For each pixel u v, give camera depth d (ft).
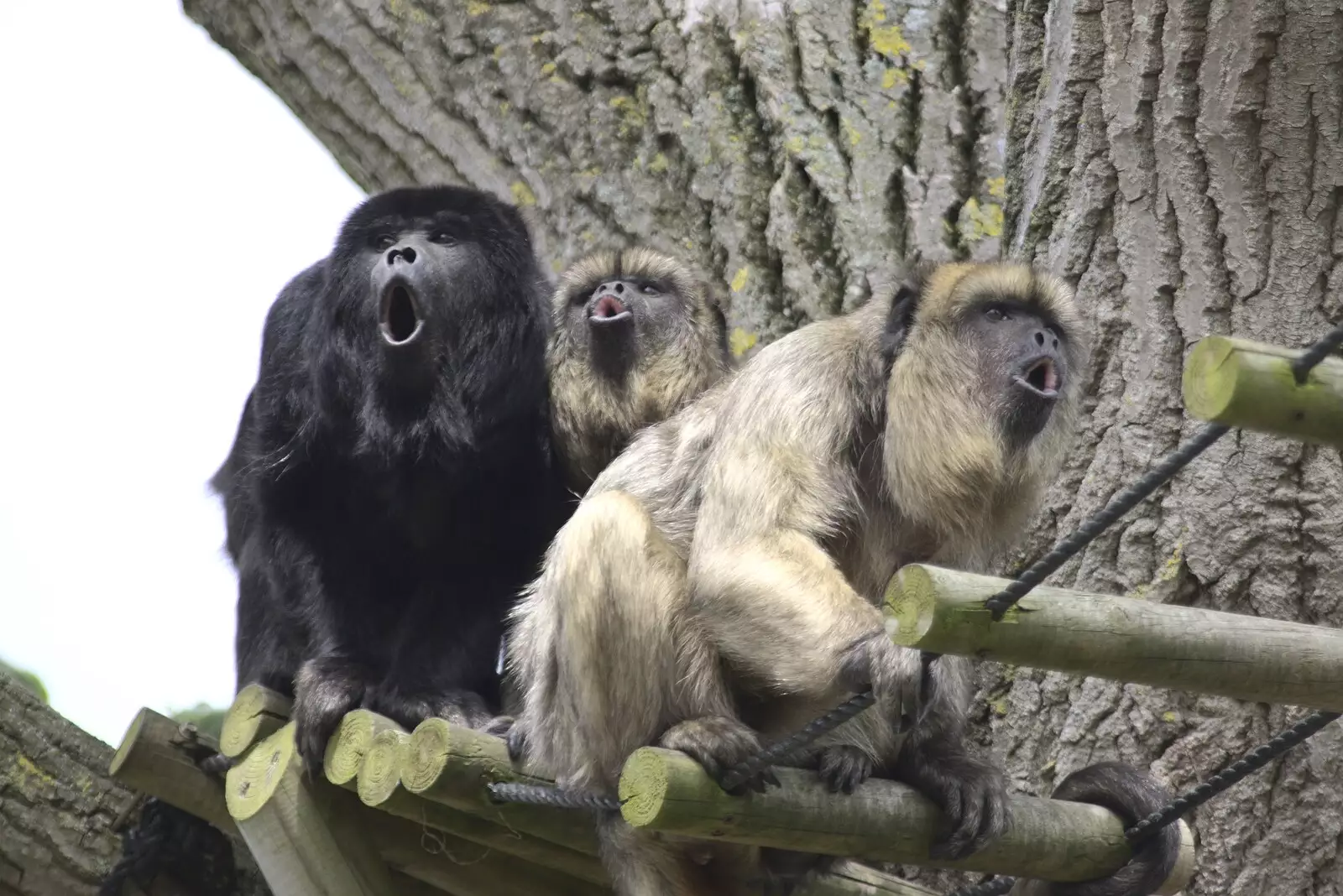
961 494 35.17
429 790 33.30
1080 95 43.09
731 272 53.21
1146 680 27.91
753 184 54.49
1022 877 33.68
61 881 43.32
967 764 33.17
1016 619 26.35
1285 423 23.22
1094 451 40.45
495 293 43.19
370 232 43.39
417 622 42.57
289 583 43.55
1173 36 41.09
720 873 35.17
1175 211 40.78
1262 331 39.14
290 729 37.83
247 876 44.57
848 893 36.35
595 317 45.19
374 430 41.96
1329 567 37.32
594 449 44.88
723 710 33.58
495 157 58.85
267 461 43.62
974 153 53.83
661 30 58.13
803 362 35.78
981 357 35.70
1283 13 39.70
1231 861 36.86
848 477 35.88
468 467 42.52
